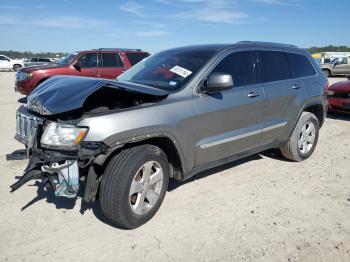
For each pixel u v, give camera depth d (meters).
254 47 4.70
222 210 3.84
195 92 3.84
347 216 3.72
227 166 5.22
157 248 3.14
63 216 3.68
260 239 3.28
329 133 7.51
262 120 4.66
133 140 3.24
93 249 3.12
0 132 7.23
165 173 3.64
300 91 5.20
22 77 10.70
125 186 3.18
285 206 3.94
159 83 4.04
